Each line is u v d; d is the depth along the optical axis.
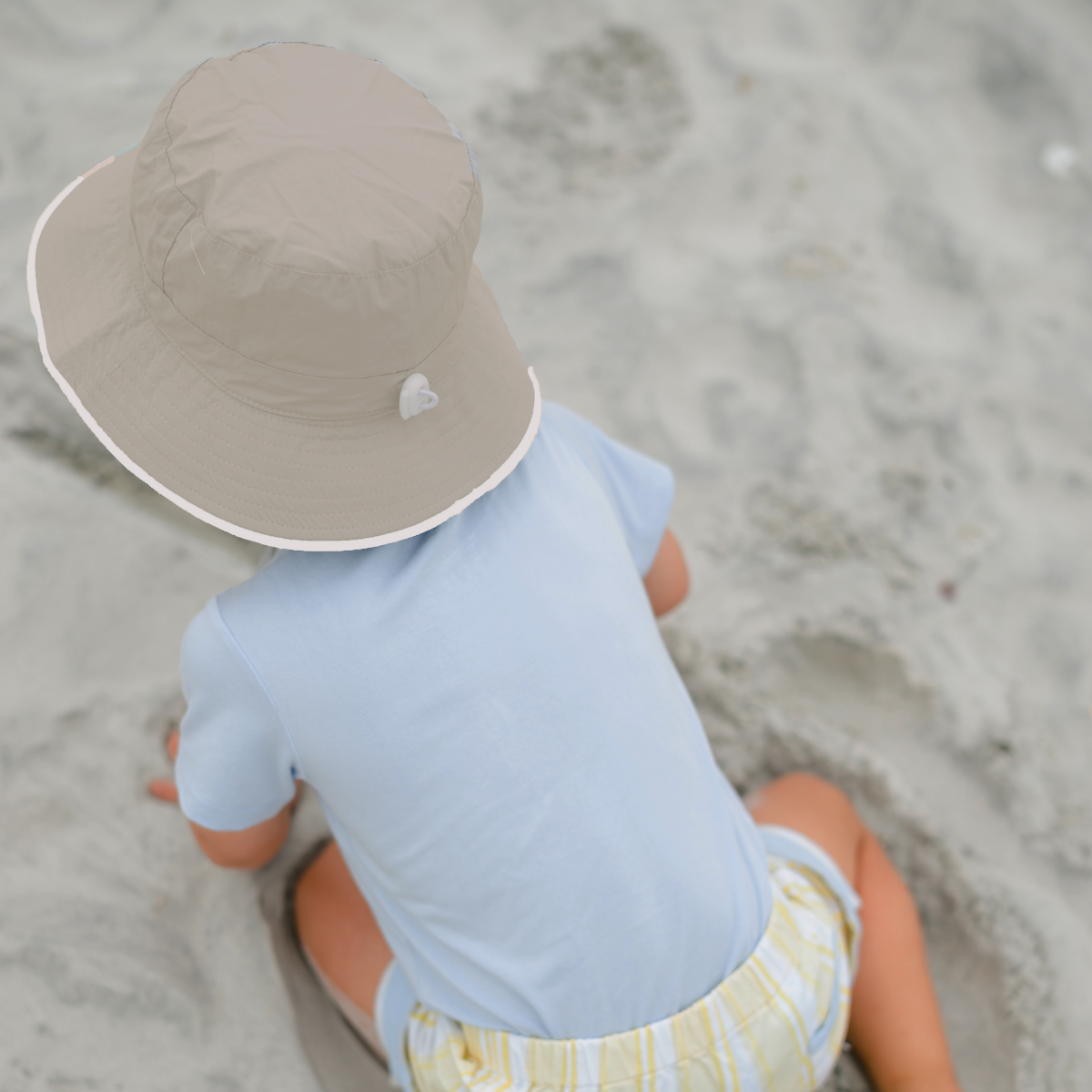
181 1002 1.27
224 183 0.74
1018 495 2.04
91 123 2.19
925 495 2.03
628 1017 1.01
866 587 1.91
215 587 1.71
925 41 2.67
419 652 0.89
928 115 2.57
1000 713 1.78
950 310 2.29
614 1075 1.01
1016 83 2.63
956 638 1.86
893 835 1.68
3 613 1.54
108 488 1.78
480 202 0.83
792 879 1.25
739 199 2.40
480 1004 1.03
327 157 0.76
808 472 2.04
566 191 2.36
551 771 0.94
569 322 2.19
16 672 1.50
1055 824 1.67
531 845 0.94
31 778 1.41
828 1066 1.13
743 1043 1.04
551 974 0.99
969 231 2.39
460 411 0.89
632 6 2.65
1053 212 2.45
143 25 2.39
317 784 0.99
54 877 1.33
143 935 1.33
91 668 1.55
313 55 0.83
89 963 1.26
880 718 1.80
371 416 0.84
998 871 1.62
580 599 0.97
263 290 0.74
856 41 2.69
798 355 2.18
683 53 2.60
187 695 0.97
